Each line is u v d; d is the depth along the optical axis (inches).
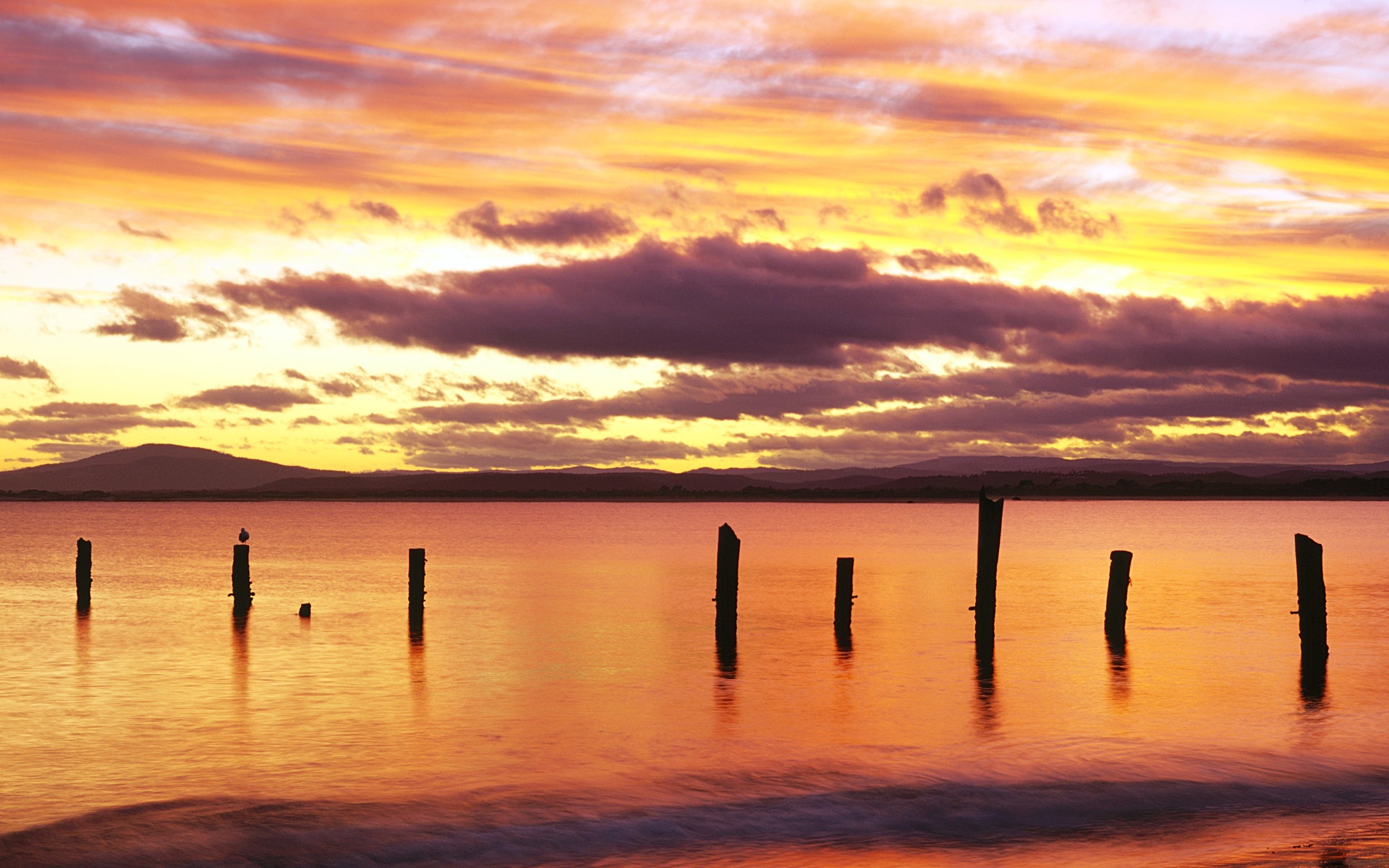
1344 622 1453.0
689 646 1243.2
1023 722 853.2
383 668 1095.0
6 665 1111.0
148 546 3432.6
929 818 627.2
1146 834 602.5
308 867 559.5
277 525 5580.7
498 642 1277.1
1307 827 612.7
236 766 721.6
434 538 4008.4
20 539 3981.3
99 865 551.5
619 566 2519.7
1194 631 1376.7
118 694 959.6
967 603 1704.0
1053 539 3946.9
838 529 5088.6
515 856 575.2
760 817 628.4
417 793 663.8
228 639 1302.9
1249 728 832.3
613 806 643.5
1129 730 824.9
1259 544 3567.9
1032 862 561.0
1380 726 837.2
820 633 1353.3
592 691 979.3
